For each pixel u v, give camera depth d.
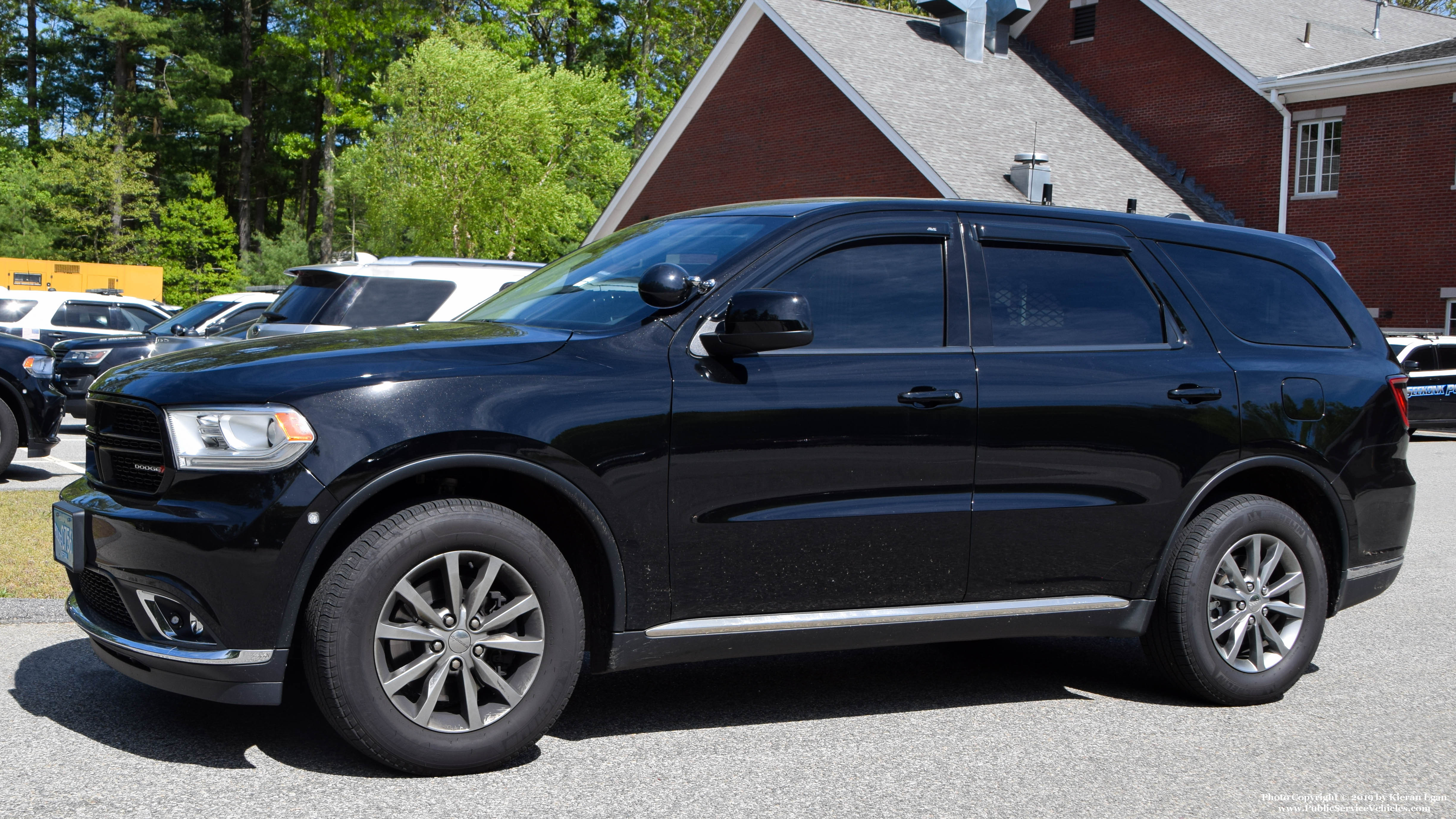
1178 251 4.94
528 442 3.65
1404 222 23.94
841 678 5.12
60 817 3.30
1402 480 5.23
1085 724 4.54
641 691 4.82
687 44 52.19
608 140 42.88
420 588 3.64
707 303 4.04
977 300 4.44
